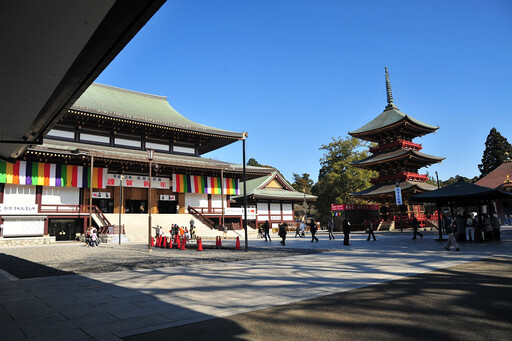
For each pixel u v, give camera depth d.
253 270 12.55
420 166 64.75
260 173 54.78
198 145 55.66
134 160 41.62
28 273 12.86
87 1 5.23
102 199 44.25
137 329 5.65
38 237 33.38
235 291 8.67
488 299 7.10
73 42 6.42
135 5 5.35
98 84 54.97
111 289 9.32
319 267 12.91
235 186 54.41
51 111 9.77
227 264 14.68
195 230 39.56
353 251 19.14
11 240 31.00
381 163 63.25
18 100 9.30
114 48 6.57
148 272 12.66
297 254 18.50
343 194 72.06
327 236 41.50
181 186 48.47
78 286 9.93
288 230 62.47
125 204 46.03
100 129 46.38
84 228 38.44
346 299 7.50
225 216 52.91
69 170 39.03
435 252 17.27
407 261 13.90
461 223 24.73
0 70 7.74
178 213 48.50
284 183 67.00
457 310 6.33
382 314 6.21
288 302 7.35
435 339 4.85
